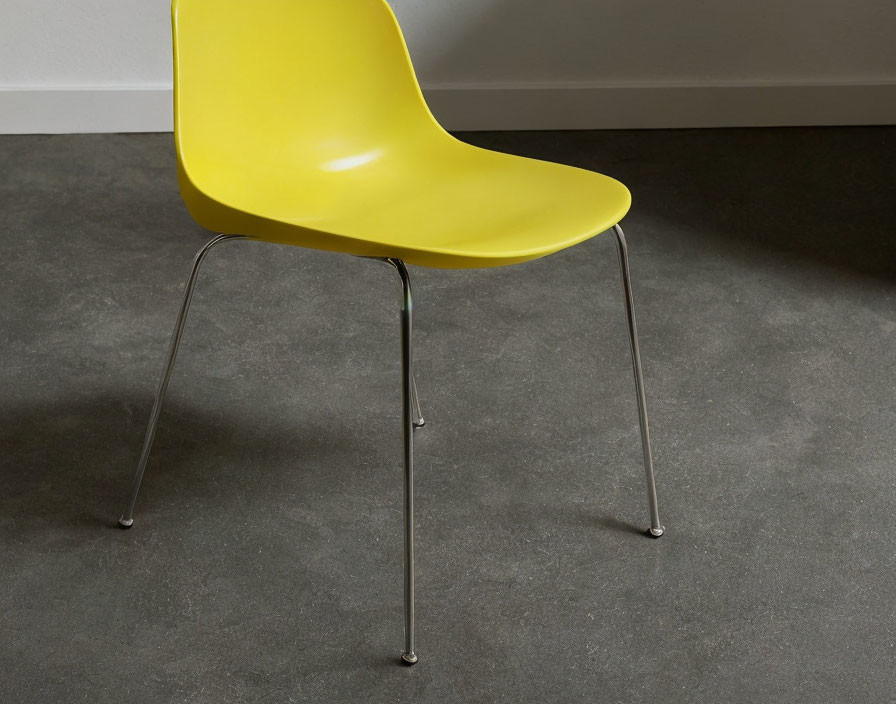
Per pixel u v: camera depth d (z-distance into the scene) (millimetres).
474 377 1770
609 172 2684
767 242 2312
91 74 2807
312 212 1356
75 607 1268
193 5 1265
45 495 1457
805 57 3008
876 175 2705
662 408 1697
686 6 2910
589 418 1668
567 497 1491
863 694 1180
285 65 1397
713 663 1217
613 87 2965
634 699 1166
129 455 1550
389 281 2088
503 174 1406
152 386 1715
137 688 1160
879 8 2951
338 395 1710
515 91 2941
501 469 1545
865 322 1982
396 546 1390
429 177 1436
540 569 1355
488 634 1250
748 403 1718
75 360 1777
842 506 1484
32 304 1947
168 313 1941
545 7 2871
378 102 1472
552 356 1840
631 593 1319
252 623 1255
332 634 1244
